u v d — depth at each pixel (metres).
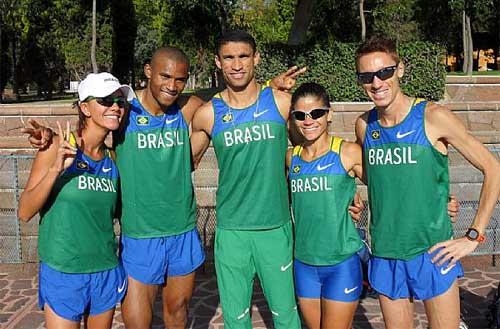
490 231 6.88
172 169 3.77
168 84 3.52
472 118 10.15
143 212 3.75
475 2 16.73
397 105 3.22
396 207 3.26
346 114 9.67
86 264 3.34
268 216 3.72
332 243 3.55
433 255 3.24
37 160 3.27
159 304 5.61
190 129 3.95
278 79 3.79
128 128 3.70
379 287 3.40
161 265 3.81
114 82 3.28
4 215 7.46
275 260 3.77
